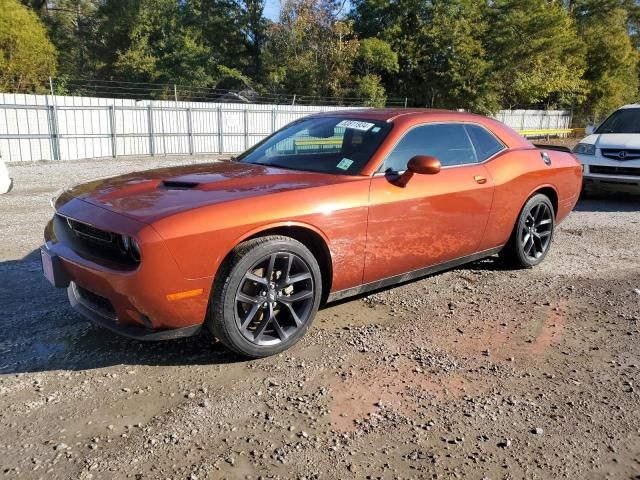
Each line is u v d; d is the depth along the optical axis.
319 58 37.31
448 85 36.62
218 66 41.88
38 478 2.27
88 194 3.48
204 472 2.33
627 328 4.03
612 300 4.61
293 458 2.45
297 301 3.46
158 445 2.51
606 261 5.84
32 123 18.41
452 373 3.27
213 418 2.73
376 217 3.72
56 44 42.91
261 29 44.94
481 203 4.52
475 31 37.59
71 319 3.89
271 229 3.26
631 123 9.98
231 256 3.13
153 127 21.77
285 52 40.06
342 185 3.60
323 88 36.97
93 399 2.88
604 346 3.72
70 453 2.43
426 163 3.77
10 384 3.00
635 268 5.59
